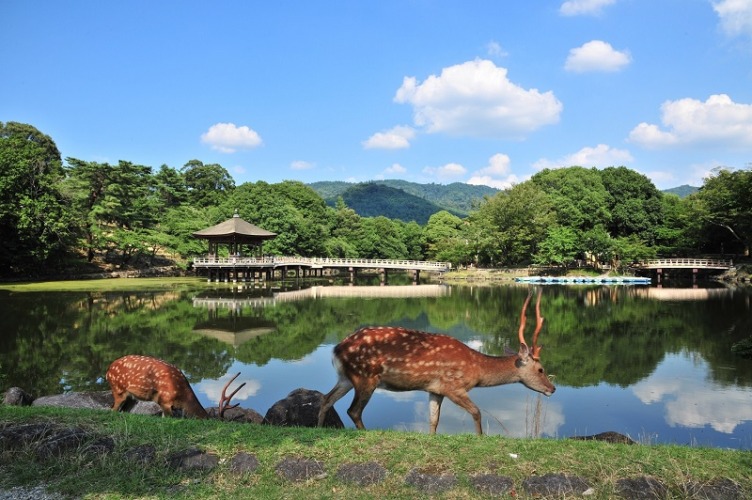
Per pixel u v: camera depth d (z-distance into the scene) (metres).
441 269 57.41
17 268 44.12
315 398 9.57
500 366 6.80
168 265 60.09
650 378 16.22
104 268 53.62
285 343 21.78
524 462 5.27
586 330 25.27
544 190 72.44
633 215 65.00
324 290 45.66
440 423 11.67
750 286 49.78
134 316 27.73
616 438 7.47
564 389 14.87
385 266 56.19
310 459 5.41
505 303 36.50
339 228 81.00
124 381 8.16
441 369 6.58
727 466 5.23
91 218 50.06
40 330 23.06
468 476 5.06
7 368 16.50
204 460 5.45
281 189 77.94
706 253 62.03
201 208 75.12
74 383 14.80
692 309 32.50
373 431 6.22
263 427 6.38
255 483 5.08
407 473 5.13
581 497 4.77
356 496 4.83
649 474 5.06
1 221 40.19
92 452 5.61
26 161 42.47
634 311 31.89
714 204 54.44
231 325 26.05
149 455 5.54
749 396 14.25
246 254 62.03
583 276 60.00
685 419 12.32
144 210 57.56
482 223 65.81
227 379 15.78
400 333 6.78
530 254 64.62
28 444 5.70
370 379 6.63
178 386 7.94
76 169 55.12
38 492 4.95
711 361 18.61
